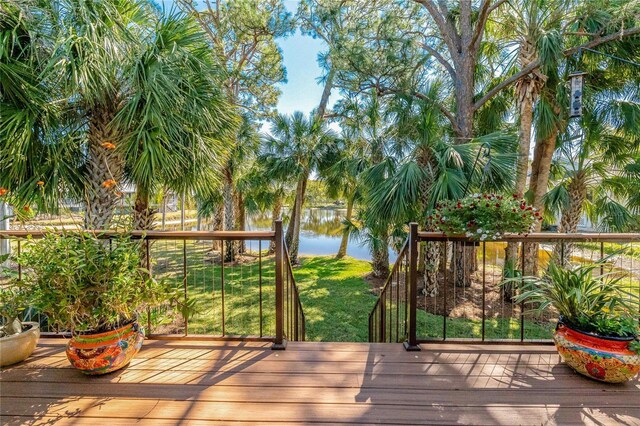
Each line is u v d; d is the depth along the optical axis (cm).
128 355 176
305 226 1587
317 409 147
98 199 303
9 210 393
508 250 498
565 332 177
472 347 208
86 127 306
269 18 742
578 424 138
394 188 427
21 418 140
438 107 488
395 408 148
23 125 249
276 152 755
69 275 152
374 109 554
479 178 402
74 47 255
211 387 163
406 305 232
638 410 147
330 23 625
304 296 580
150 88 284
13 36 242
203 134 341
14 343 179
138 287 175
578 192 513
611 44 425
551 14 457
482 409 147
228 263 827
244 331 404
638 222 486
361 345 211
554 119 461
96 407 147
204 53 335
